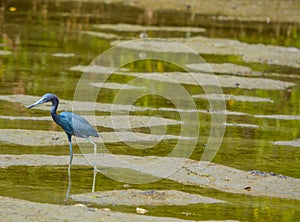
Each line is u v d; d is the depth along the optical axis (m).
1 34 24.86
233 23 29.34
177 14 30.89
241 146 13.94
